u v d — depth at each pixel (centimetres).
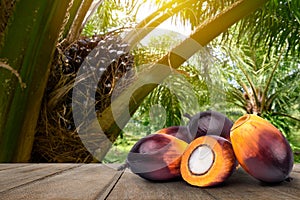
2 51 34
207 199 14
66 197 15
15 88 35
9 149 36
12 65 34
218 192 16
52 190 16
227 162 17
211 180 17
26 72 35
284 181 19
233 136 18
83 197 15
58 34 36
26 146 38
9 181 19
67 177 21
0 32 34
